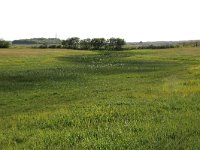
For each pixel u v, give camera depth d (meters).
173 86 19.91
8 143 9.12
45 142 8.77
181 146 7.94
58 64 49.09
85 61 56.41
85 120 11.23
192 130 9.31
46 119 11.88
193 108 12.73
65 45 119.12
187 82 21.52
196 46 118.44
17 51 84.94
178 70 36.41
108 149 7.91
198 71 31.53
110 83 26.00
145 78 29.16
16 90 23.27
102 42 117.25
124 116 11.62
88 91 21.41
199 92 16.73
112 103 14.33
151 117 11.29
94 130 9.76
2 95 21.12
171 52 84.94
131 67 43.16
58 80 28.84
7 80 28.72
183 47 113.56
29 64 48.38
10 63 49.81
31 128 10.88
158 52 86.06
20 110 16.22
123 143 8.30
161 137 8.73
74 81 28.06
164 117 11.17
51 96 20.27
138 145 8.16
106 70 38.94
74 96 19.67
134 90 19.77
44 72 35.62
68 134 9.33
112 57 67.88
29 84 26.28
